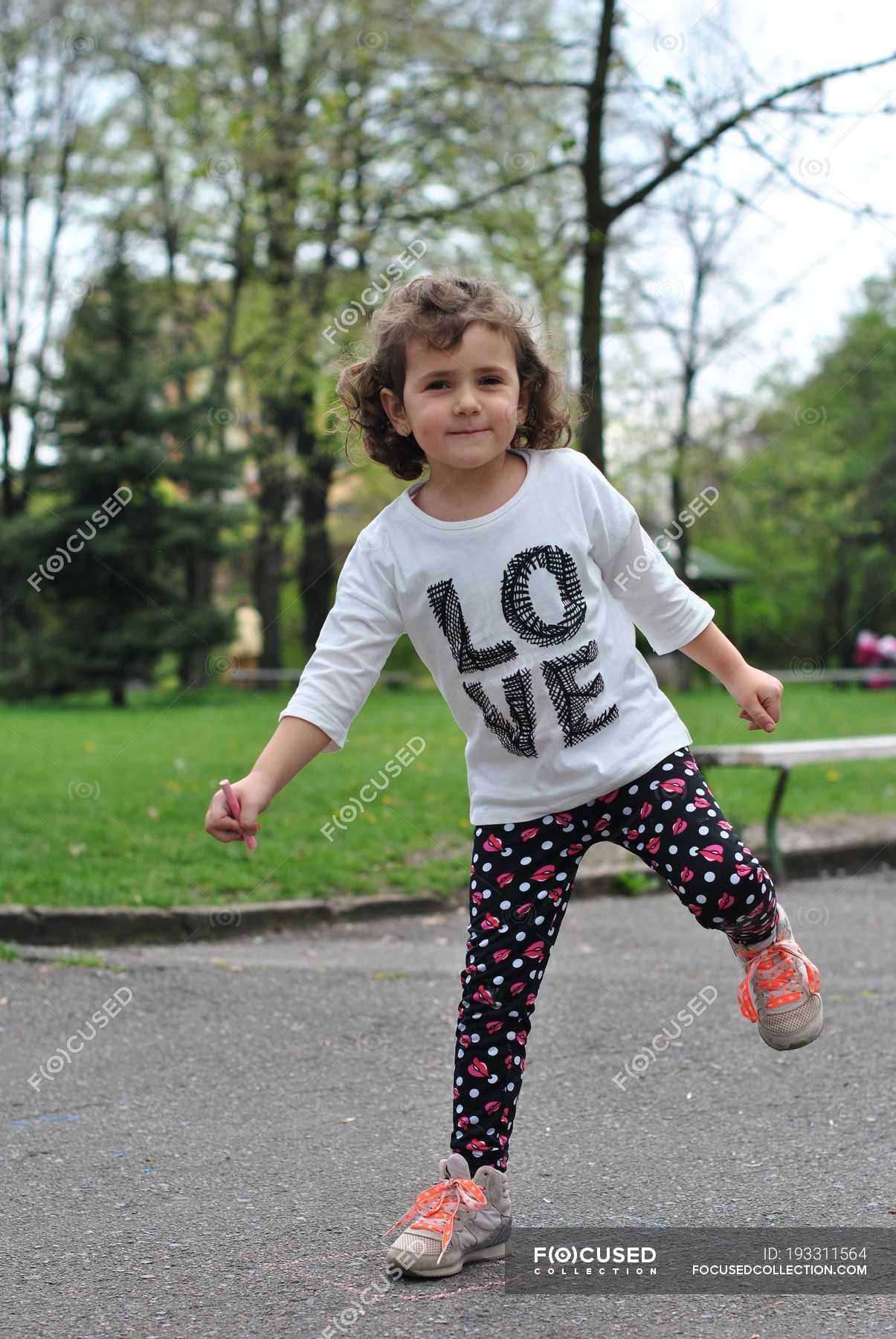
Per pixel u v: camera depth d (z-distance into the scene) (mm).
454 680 2277
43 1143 2930
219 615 17734
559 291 10359
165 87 16078
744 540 27828
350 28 10906
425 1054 3611
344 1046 3686
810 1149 2803
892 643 19953
